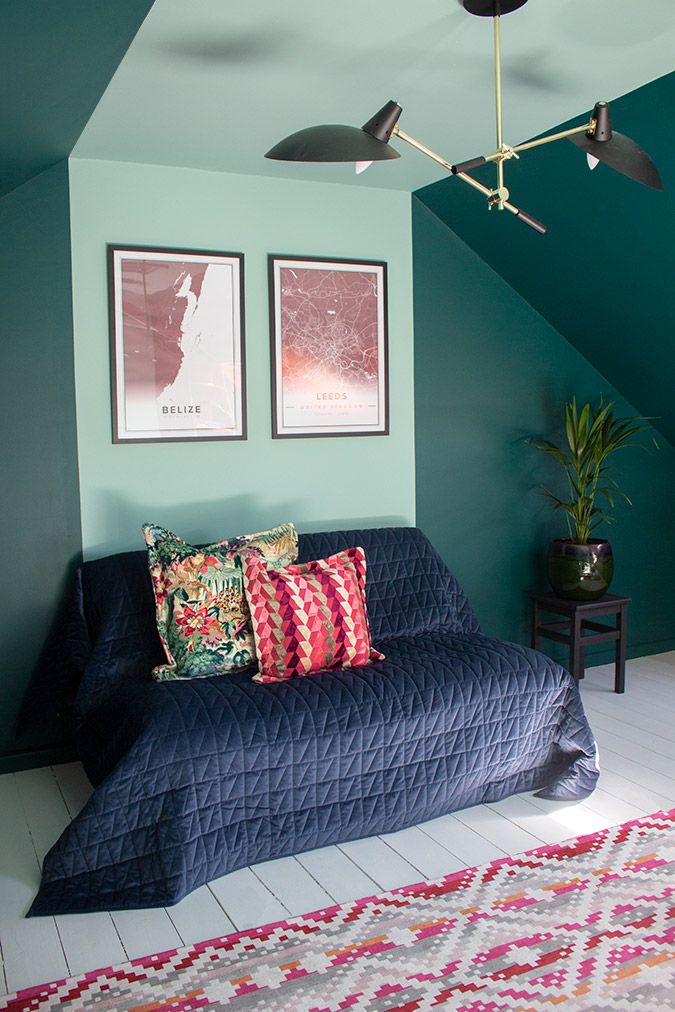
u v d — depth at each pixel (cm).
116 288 329
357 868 251
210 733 249
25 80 204
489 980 198
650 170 222
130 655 301
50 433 322
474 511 410
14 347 314
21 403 316
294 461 368
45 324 319
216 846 245
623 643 398
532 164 327
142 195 332
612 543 445
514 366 414
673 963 202
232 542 318
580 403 433
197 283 343
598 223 336
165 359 339
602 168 309
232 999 194
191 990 197
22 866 254
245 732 253
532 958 205
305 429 369
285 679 290
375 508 387
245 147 314
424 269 390
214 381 349
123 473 336
